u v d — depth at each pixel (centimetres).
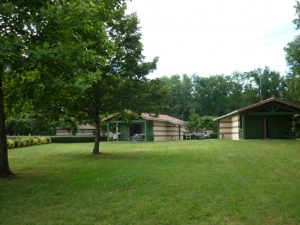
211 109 9638
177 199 852
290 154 1844
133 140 4841
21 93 1366
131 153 2250
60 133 6069
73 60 1104
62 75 1117
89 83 1178
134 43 2195
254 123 3822
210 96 9644
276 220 674
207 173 1236
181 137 6388
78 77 1102
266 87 9231
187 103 9938
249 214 715
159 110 2308
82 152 2464
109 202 838
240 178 1121
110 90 2166
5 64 1062
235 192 913
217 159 1703
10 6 1048
